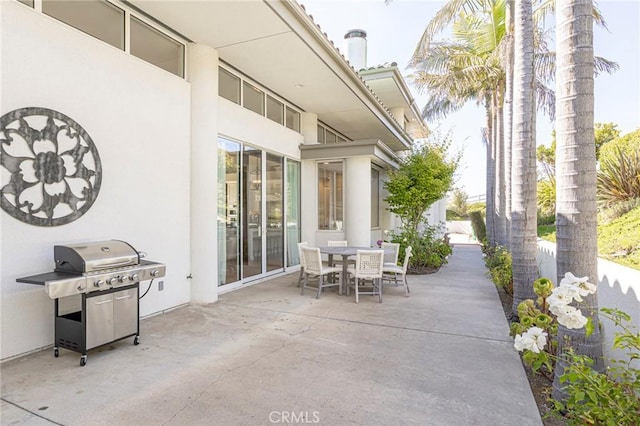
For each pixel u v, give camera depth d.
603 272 3.30
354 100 7.89
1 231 3.20
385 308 5.26
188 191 5.29
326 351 3.61
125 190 4.32
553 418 2.48
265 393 2.77
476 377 3.09
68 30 3.69
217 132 5.62
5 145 3.20
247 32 4.96
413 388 2.88
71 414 2.46
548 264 5.70
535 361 2.56
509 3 7.72
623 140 7.00
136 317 3.73
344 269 6.12
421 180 8.86
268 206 7.37
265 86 7.04
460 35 10.88
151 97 4.67
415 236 9.04
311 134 8.80
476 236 19.56
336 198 8.86
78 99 3.79
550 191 11.47
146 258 4.61
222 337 3.97
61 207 3.63
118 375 3.04
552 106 11.14
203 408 2.56
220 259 6.05
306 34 5.22
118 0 4.22
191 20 4.66
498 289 6.59
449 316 4.88
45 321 3.55
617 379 2.63
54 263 3.55
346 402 2.66
